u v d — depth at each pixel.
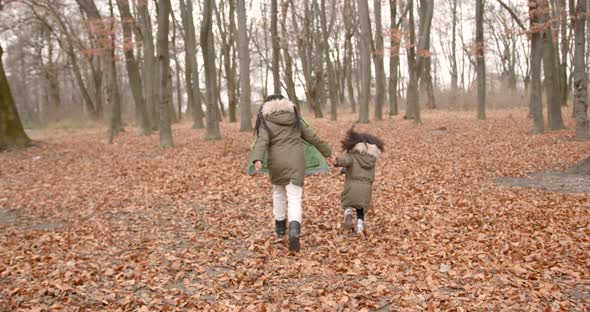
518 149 13.96
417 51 21.19
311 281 4.65
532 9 17.38
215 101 18.50
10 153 16.73
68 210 8.44
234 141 17.06
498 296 4.12
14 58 45.12
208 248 5.81
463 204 7.66
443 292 4.28
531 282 4.41
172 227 6.96
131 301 4.27
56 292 4.50
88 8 20.58
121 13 22.14
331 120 25.89
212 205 8.30
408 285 4.43
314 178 10.33
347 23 35.88
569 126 18.98
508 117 23.89
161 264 5.29
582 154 12.46
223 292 4.45
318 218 6.98
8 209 8.74
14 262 5.50
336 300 4.16
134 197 9.14
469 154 13.34
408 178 10.12
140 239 6.38
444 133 18.39
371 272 4.80
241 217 7.38
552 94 18.14
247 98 20.78
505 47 47.97
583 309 3.88
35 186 10.83
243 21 20.16
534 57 17.77
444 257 5.15
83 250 5.94
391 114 29.03
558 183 9.24
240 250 5.74
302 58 33.25
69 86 65.81
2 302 4.32
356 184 5.94
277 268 4.98
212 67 19.50
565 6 23.11
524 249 5.38
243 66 20.42
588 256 5.07
